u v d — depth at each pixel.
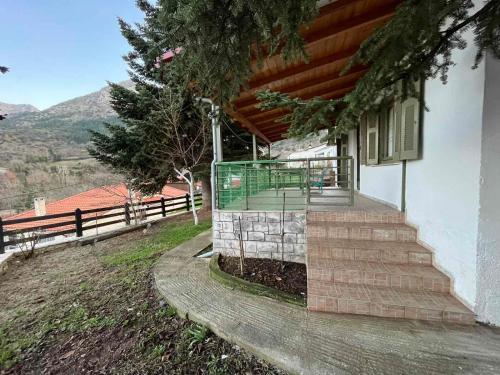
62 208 11.99
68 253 5.95
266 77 3.71
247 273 3.42
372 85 1.39
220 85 1.84
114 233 7.54
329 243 3.10
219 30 1.47
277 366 1.84
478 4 1.64
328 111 1.62
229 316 2.44
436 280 2.41
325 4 2.37
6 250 5.80
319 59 3.53
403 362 1.74
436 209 2.60
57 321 2.81
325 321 2.26
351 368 1.71
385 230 3.13
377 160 4.42
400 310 2.22
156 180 9.48
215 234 4.21
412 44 1.26
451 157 2.32
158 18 1.55
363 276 2.60
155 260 4.54
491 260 2.01
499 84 1.90
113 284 3.70
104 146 8.27
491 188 1.97
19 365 2.16
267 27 1.42
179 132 8.43
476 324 2.07
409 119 3.04
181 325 2.50
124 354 2.17
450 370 1.65
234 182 4.29
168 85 7.91
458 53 2.18
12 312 3.10
